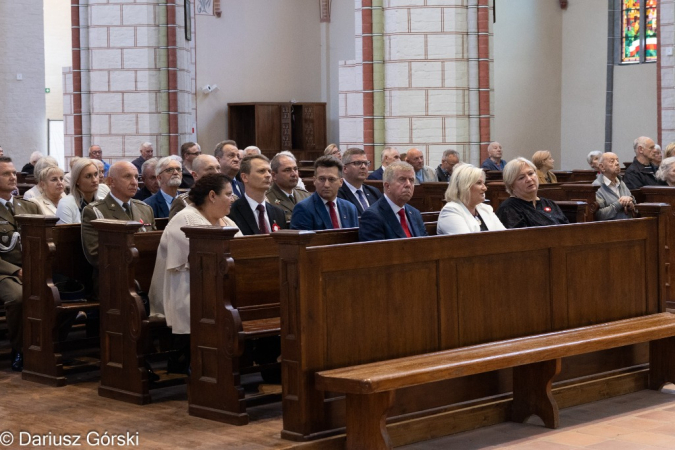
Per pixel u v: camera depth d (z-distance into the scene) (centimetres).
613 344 575
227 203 607
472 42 1531
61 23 2383
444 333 546
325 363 496
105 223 602
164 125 1680
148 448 490
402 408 529
